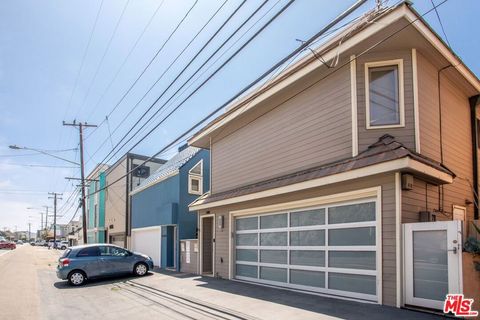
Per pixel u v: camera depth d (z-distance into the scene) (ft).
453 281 23.80
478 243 23.27
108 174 109.91
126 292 41.52
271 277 40.55
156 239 69.92
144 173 94.79
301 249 36.65
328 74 34.96
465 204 35.53
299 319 24.99
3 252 154.71
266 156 42.60
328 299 30.99
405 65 31.04
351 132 31.96
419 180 29.01
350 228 31.55
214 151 54.44
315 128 35.94
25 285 49.21
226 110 50.90
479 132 40.52
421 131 30.30
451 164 34.06
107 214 108.47
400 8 27.78
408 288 26.20
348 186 31.30
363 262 30.12
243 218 46.34
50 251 168.55
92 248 51.47
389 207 27.86
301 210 37.14
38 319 29.09
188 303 33.09
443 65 33.47
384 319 23.56
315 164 35.53
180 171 63.31
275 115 41.68
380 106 31.53
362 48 31.78
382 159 27.20
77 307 33.78
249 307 29.50
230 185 49.37
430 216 28.27
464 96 38.45
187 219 62.80
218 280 46.16
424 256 25.57
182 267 59.47
